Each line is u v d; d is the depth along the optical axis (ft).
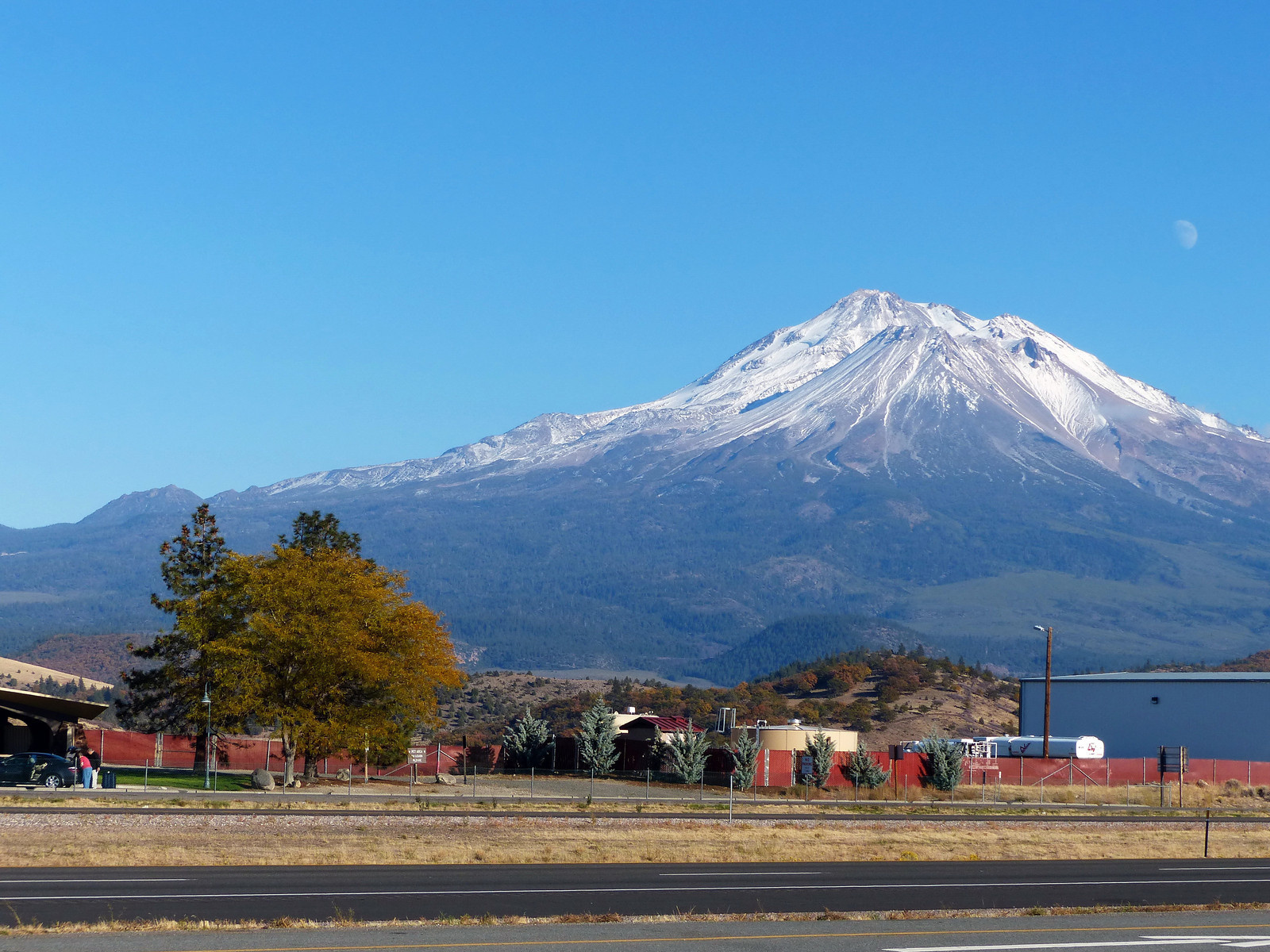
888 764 226.17
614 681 628.28
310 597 189.06
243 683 185.37
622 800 175.94
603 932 69.72
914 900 87.66
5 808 132.36
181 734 214.90
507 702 566.36
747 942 67.77
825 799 204.95
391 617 195.93
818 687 528.63
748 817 153.38
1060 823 157.69
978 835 142.00
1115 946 68.74
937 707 456.45
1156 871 110.63
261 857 104.01
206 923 69.31
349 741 186.39
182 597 217.56
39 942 63.52
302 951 62.54
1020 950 67.41
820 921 75.82
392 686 192.54
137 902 78.07
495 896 85.05
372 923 70.79
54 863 97.30
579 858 110.93
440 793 184.03
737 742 221.05
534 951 64.03
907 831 144.36
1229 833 153.38
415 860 106.11
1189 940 70.90
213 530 221.87
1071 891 95.04
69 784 164.45
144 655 215.31
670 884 93.71
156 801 147.84
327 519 238.07
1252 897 93.50
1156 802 216.54
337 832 123.75
